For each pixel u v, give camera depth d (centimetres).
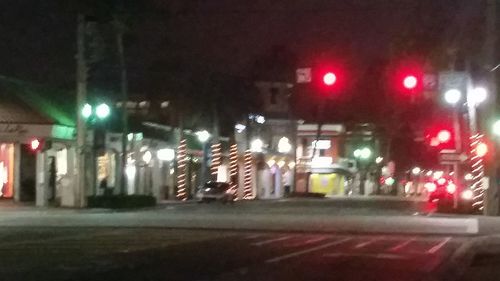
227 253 2592
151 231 3553
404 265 2289
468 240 3180
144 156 7081
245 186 9325
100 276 1955
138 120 7212
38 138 5378
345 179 12938
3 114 5434
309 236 3359
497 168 4650
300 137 12069
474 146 4925
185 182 7775
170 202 7000
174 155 7650
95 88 6028
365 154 12431
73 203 5378
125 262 2286
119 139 6600
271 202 7988
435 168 10975
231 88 8225
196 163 8319
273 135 10612
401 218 4559
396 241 3141
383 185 13400
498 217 4491
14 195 5878
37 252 2572
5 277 1923
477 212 4991
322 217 4662
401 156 13050
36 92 5822
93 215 4566
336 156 12125
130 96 7681
